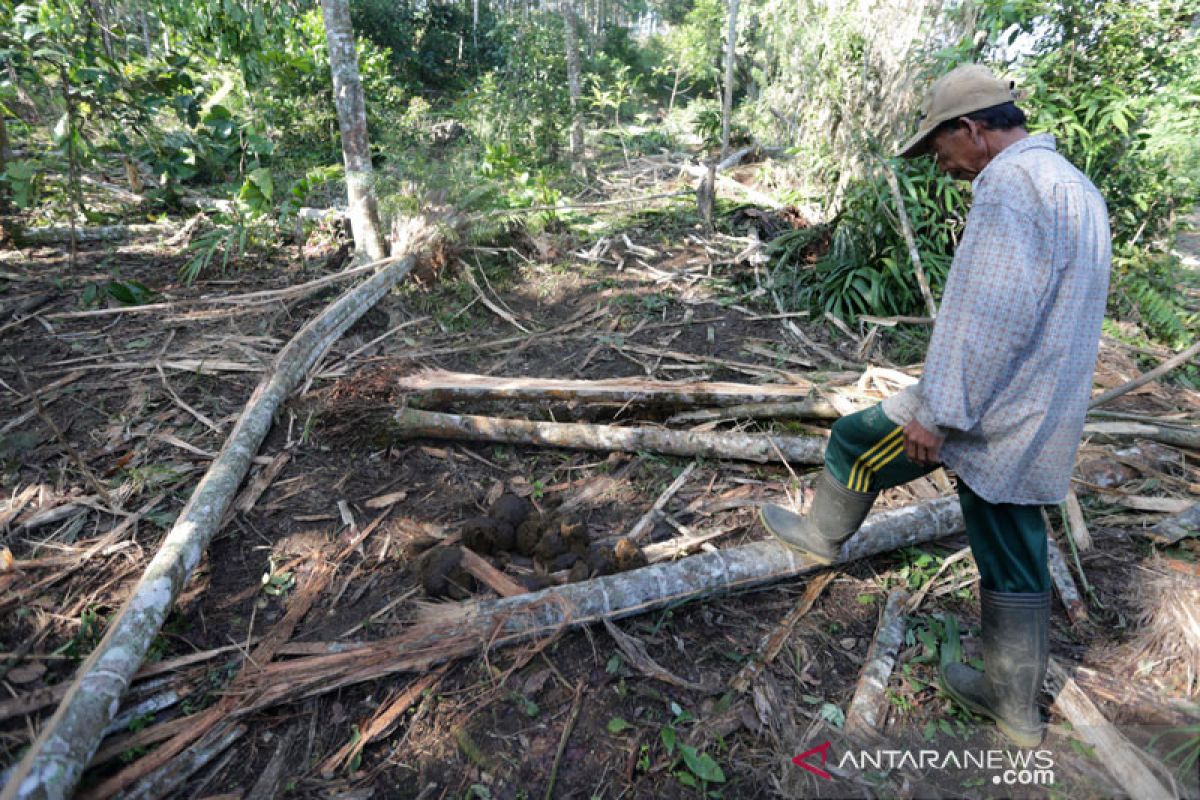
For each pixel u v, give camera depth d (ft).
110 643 6.51
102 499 9.25
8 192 20.17
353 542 8.96
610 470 10.64
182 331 14.24
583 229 21.54
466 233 17.70
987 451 5.67
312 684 6.84
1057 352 5.31
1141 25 14.34
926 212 15.93
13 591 7.81
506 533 8.84
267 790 6.10
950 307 5.39
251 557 8.66
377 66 35.81
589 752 6.49
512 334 15.21
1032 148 5.53
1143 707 6.73
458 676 7.17
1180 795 5.82
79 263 17.75
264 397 11.13
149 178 24.41
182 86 19.95
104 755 6.16
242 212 18.92
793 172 24.30
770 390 11.76
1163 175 15.10
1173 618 7.54
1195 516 9.14
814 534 7.60
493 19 64.44
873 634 7.84
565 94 33.50
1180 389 12.72
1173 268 16.05
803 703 7.00
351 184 17.03
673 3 71.41
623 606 7.68
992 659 6.13
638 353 14.38
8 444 10.19
